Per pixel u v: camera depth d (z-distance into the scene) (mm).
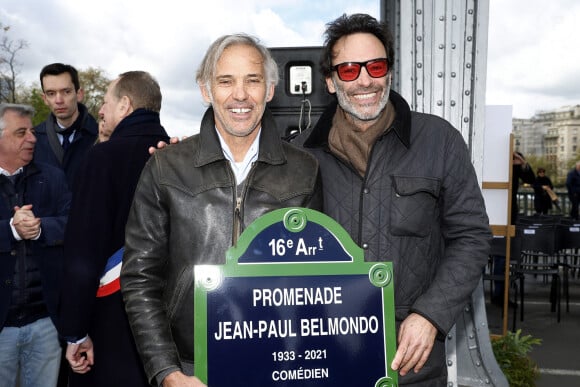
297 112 3484
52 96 4250
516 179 7117
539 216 9008
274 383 1818
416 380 2090
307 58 3443
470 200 2117
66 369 3740
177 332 1937
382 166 2137
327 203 2180
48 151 4305
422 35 3553
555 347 6082
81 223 2592
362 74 2045
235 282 1830
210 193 1924
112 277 2641
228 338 1812
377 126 2133
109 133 3037
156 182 1936
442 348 2170
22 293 3082
